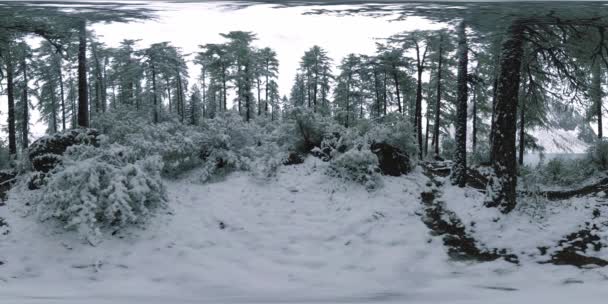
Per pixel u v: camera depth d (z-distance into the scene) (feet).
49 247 20.48
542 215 24.95
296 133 36.78
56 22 36.52
